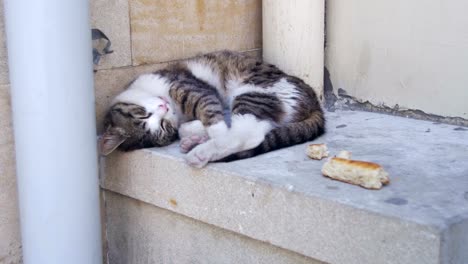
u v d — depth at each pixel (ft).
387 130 4.91
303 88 4.92
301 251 3.97
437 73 5.02
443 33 4.96
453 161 4.33
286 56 5.27
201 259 4.45
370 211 3.74
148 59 4.94
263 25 5.35
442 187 3.99
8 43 4.24
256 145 4.44
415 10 5.04
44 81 4.18
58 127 4.24
